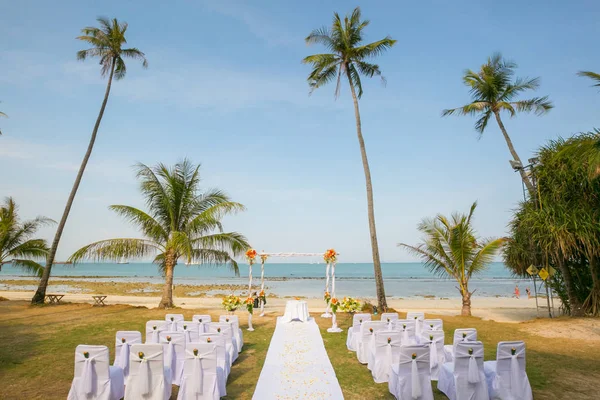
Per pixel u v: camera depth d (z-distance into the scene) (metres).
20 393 6.05
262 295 15.52
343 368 7.57
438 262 16.09
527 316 17.27
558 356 8.51
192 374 5.59
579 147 9.62
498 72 18.19
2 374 7.05
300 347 9.35
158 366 5.52
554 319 13.27
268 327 12.49
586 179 11.80
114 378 5.69
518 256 15.59
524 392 5.54
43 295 17.64
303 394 6.02
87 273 86.56
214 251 16.61
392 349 6.68
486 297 30.92
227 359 7.03
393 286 46.31
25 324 12.42
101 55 19.20
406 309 20.28
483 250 14.97
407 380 5.64
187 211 17.19
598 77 8.74
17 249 19.58
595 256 13.02
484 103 17.67
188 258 14.80
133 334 6.73
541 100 17.14
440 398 5.95
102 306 17.14
